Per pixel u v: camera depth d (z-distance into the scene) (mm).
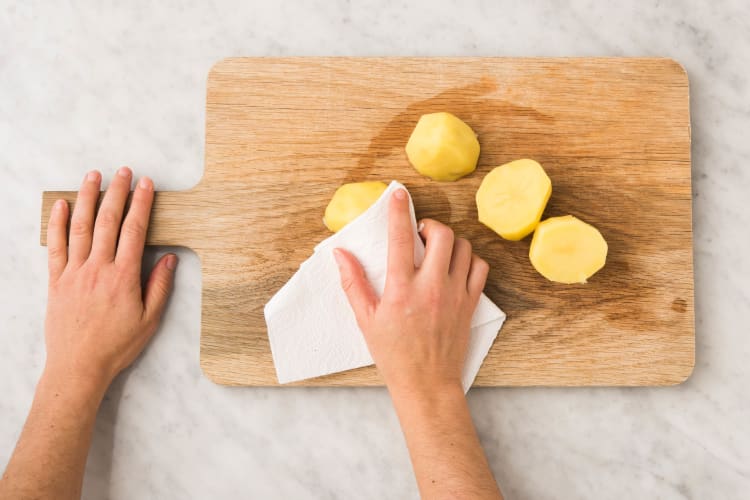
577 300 1065
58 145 1132
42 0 1145
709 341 1104
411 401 966
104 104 1132
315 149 1076
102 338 1053
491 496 920
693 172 1116
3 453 1120
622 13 1128
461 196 1075
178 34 1135
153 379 1111
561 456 1097
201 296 1099
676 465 1095
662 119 1074
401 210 985
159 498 1104
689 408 1099
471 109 1075
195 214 1073
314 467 1104
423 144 1023
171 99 1131
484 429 1099
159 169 1127
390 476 1101
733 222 1111
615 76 1074
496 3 1126
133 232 1059
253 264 1073
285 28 1131
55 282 1068
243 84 1076
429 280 984
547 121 1072
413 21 1128
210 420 1108
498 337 1064
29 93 1138
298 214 1076
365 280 1007
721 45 1125
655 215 1070
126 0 1138
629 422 1100
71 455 1013
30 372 1130
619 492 1094
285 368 1049
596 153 1071
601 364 1060
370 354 1046
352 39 1128
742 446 1092
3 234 1132
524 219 1017
